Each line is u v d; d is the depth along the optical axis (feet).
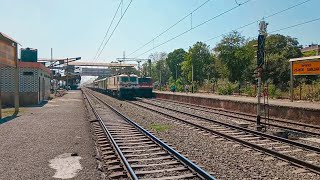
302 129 54.65
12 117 69.92
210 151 36.83
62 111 84.38
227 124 56.85
